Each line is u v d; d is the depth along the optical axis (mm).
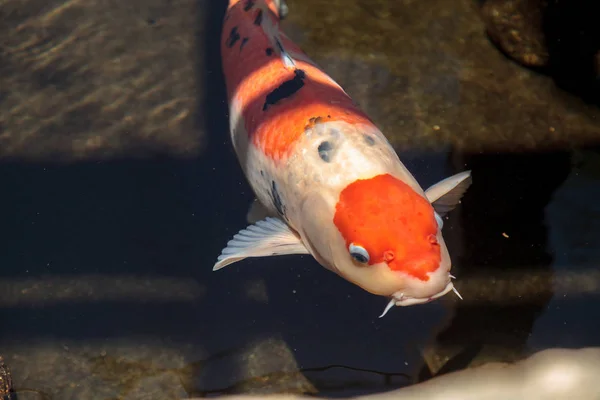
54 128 1435
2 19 1520
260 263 1349
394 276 1140
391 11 1529
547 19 1447
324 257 1194
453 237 1354
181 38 1510
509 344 1284
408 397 1254
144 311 1319
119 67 1484
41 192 1393
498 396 1252
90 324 1311
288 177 1214
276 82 1266
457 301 1315
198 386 1271
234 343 1298
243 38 1331
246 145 1278
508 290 1319
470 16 1525
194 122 1441
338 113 1220
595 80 1438
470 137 1426
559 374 1258
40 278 1338
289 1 1534
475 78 1475
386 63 1485
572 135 1427
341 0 1536
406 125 1435
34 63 1484
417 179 1391
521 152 1414
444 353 1283
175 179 1402
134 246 1359
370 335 1299
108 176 1404
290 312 1316
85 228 1370
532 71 1479
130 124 1439
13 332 1305
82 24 1519
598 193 1379
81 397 1266
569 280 1322
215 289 1332
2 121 1437
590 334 1288
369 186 1165
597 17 1412
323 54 1490
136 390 1270
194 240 1362
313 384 1270
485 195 1380
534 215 1365
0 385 1259
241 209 1380
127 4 1536
